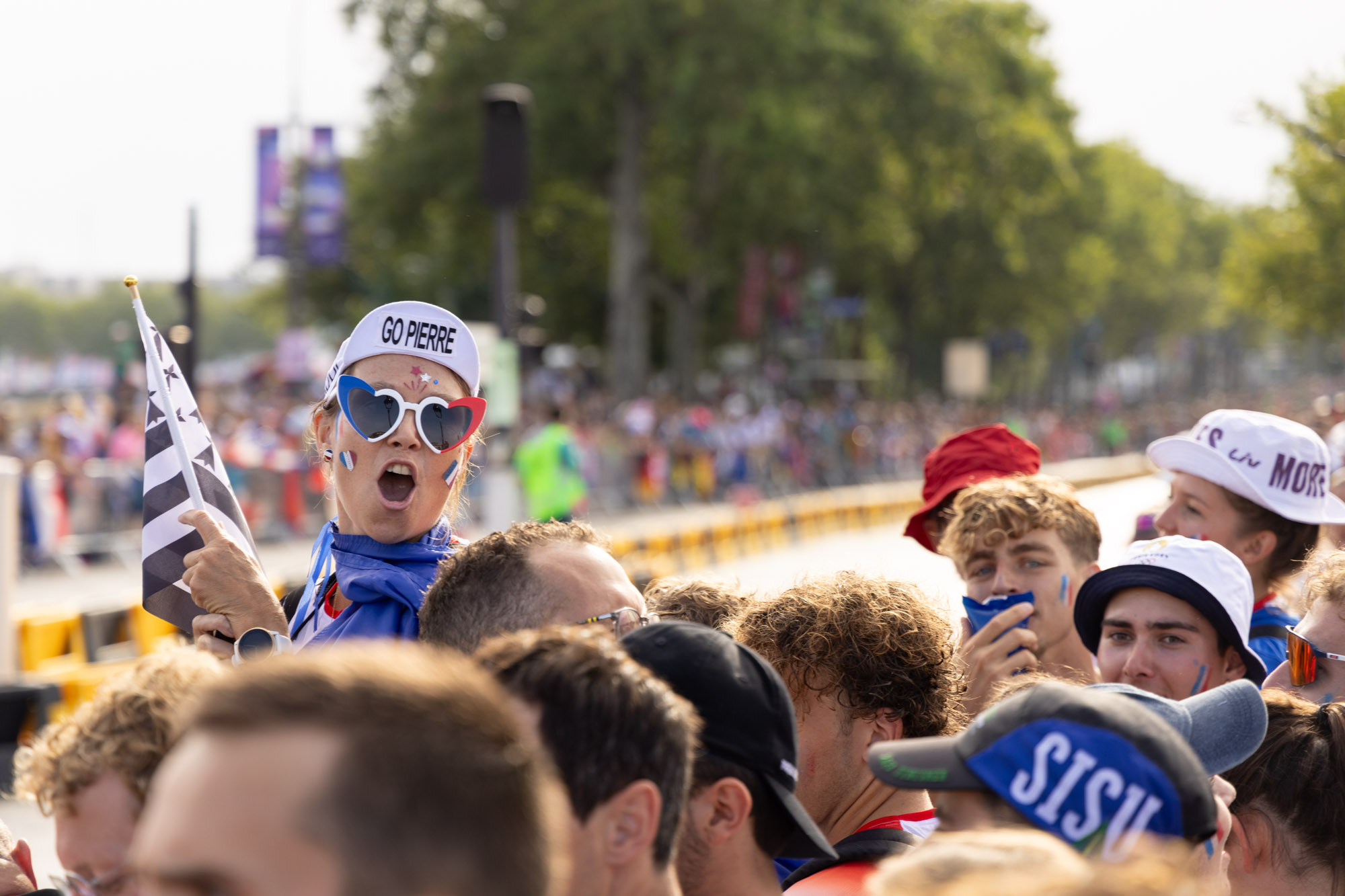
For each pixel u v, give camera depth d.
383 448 2.93
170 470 3.03
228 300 162.50
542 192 39.81
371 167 39.31
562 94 35.00
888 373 72.06
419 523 2.97
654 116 36.78
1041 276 61.06
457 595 2.29
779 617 2.49
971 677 3.06
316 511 21.83
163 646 2.18
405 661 1.12
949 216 53.78
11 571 9.38
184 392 3.10
